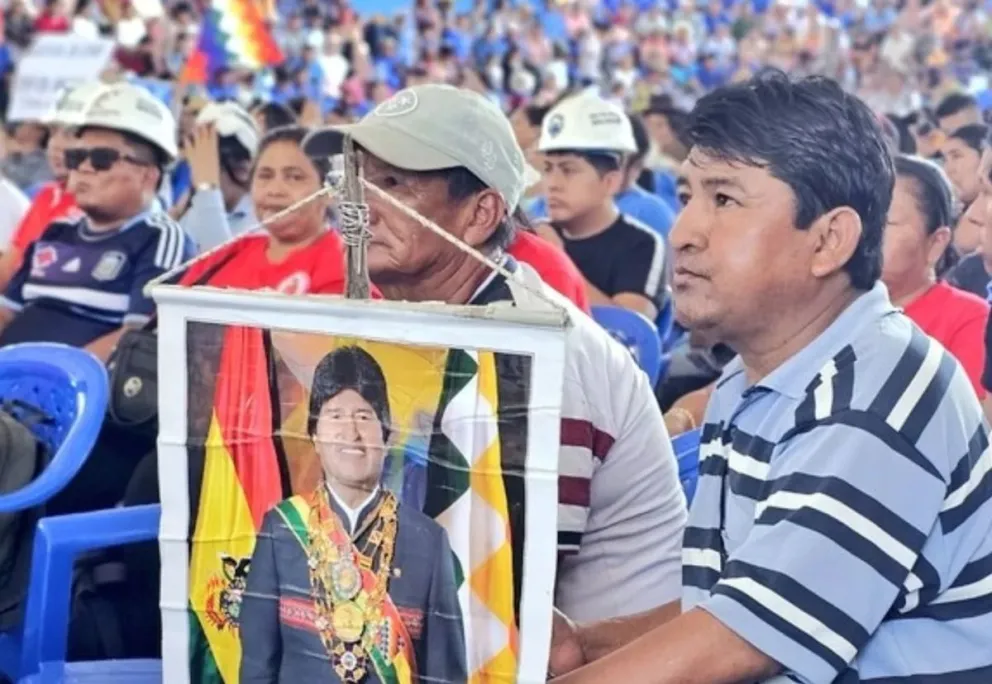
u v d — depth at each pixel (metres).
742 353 2.00
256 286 4.34
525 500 1.75
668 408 4.43
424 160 2.40
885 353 1.86
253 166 5.20
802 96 1.88
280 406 1.83
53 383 3.38
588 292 5.62
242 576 1.85
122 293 4.96
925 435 1.82
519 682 1.77
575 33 24.14
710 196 1.91
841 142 1.86
